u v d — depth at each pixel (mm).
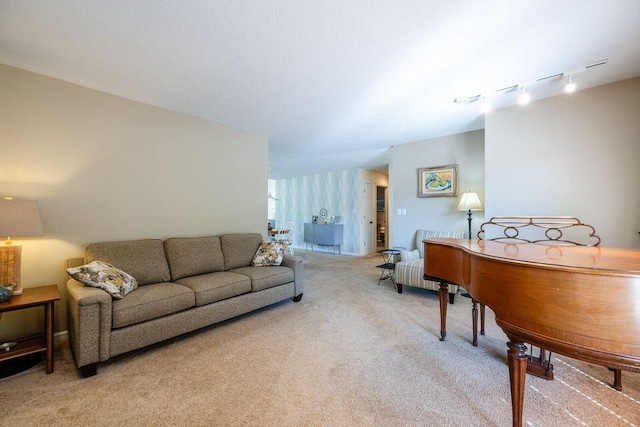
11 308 1746
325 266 5738
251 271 3107
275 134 4227
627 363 975
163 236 3123
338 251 7789
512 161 3207
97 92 2682
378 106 3174
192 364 1986
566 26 1826
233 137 3863
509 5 1633
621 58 2232
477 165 4102
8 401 1580
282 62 2250
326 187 8023
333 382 1768
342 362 2010
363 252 7406
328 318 2869
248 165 4051
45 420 1434
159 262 2721
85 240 2590
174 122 3248
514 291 1239
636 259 1324
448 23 1792
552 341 1108
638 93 2576
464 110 3314
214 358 2070
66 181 2494
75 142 2547
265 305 2994
